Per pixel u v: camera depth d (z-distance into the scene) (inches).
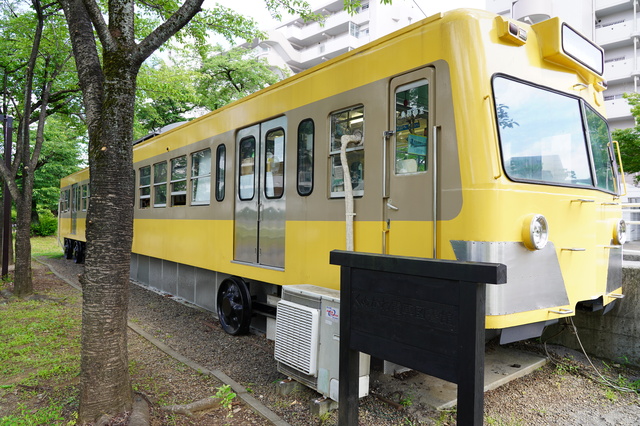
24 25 358.6
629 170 605.6
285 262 196.7
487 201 124.3
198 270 301.6
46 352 201.0
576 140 157.3
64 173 1032.8
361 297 109.8
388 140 150.3
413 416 137.5
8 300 318.7
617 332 189.0
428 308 93.7
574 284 145.7
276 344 161.9
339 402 115.5
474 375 83.8
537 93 144.2
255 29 325.4
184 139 300.2
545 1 1078.4
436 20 138.1
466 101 128.3
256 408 144.3
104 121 133.6
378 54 154.9
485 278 81.7
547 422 137.9
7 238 418.6
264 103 214.5
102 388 130.3
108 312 132.2
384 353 103.2
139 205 389.1
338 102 169.9
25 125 338.6
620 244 177.6
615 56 1073.5
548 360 188.2
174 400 150.2
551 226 138.9
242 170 235.3
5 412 143.0
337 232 168.7
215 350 207.5
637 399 154.8
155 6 256.8
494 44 133.3
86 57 142.2
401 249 144.3
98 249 132.5
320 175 177.9
